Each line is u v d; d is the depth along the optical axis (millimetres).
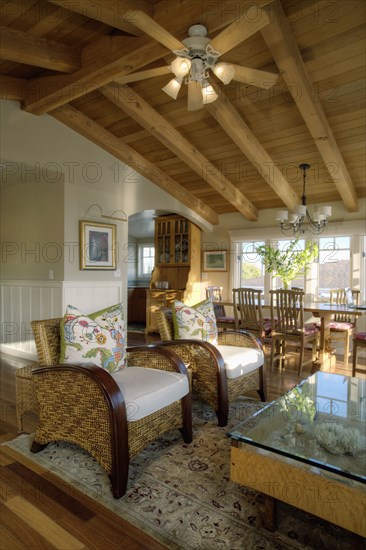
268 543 1567
